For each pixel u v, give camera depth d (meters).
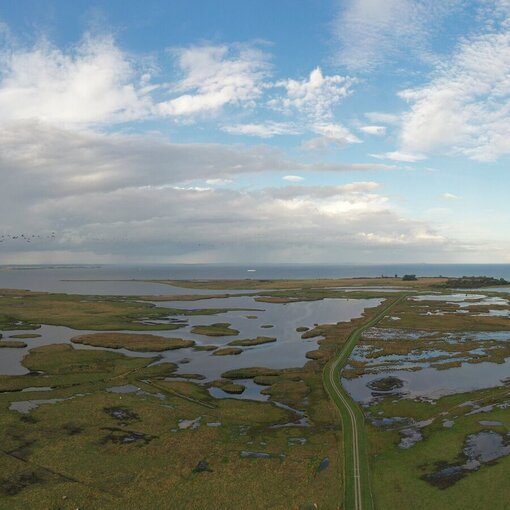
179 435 46.94
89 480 37.97
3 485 37.00
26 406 54.81
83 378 66.75
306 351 86.50
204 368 73.62
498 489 36.28
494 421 49.81
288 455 42.88
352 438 46.44
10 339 94.88
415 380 66.12
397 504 34.84
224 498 35.59
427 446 44.34
